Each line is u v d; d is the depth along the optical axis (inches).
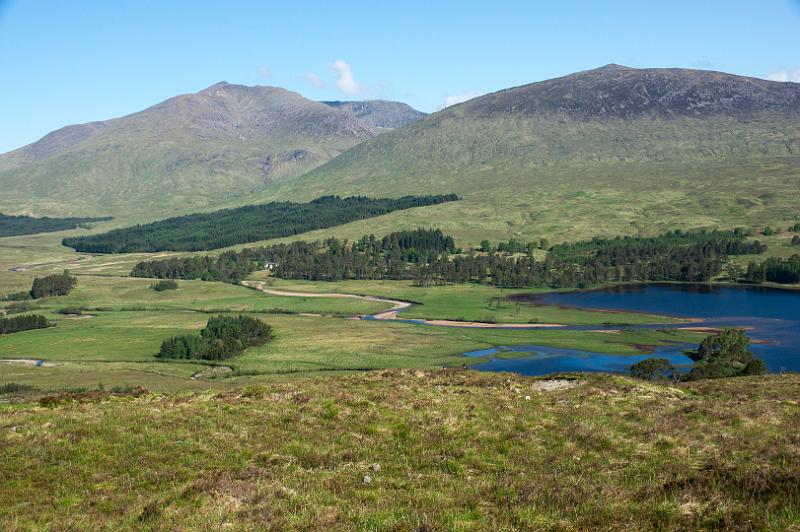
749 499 808.3
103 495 916.6
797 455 990.4
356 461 1067.9
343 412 1347.2
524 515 805.9
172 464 1045.2
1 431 1199.6
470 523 781.3
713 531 732.7
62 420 1272.1
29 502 895.7
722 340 5364.2
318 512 821.2
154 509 837.2
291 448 1115.9
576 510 816.9
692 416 1296.8
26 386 4633.4
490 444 1143.0
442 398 1470.2
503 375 1795.0
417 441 1164.5
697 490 853.2
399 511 824.3
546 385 1670.8
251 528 781.9
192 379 5093.5
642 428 1200.2
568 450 1096.8
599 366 5300.2
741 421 1237.7
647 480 932.6
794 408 1357.0
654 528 758.5
